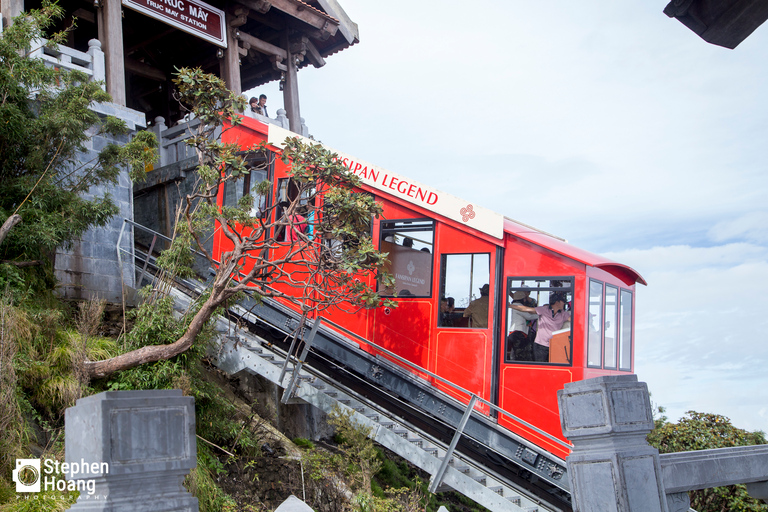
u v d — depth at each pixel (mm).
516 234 11203
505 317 11102
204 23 17281
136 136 11250
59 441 8344
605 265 10742
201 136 10156
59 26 20297
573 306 10648
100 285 12836
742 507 12430
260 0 17938
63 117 10078
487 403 10234
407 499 10734
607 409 5633
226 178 10070
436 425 12742
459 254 11625
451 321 11500
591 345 10672
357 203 9938
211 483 8898
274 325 12984
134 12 19891
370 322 12133
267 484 9914
